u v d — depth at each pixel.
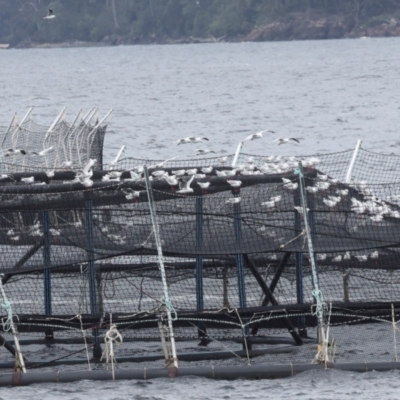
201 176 74.62
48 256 71.06
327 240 71.50
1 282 71.50
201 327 74.50
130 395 64.69
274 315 71.81
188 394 64.75
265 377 68.00
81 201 73.19
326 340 69.69
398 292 79.31
